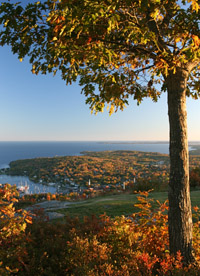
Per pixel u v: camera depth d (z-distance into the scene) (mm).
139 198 3859
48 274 2961
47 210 7188
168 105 3520
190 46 2773
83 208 7211
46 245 3736
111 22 2561
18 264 2912
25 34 3395
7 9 3170
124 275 2504
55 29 2760
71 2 2512
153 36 2707
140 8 2756
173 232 3244
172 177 3336
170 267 2703
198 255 3277
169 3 3584
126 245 3492
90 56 3014
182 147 3309
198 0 2828
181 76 3410
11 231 3203
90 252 3156
